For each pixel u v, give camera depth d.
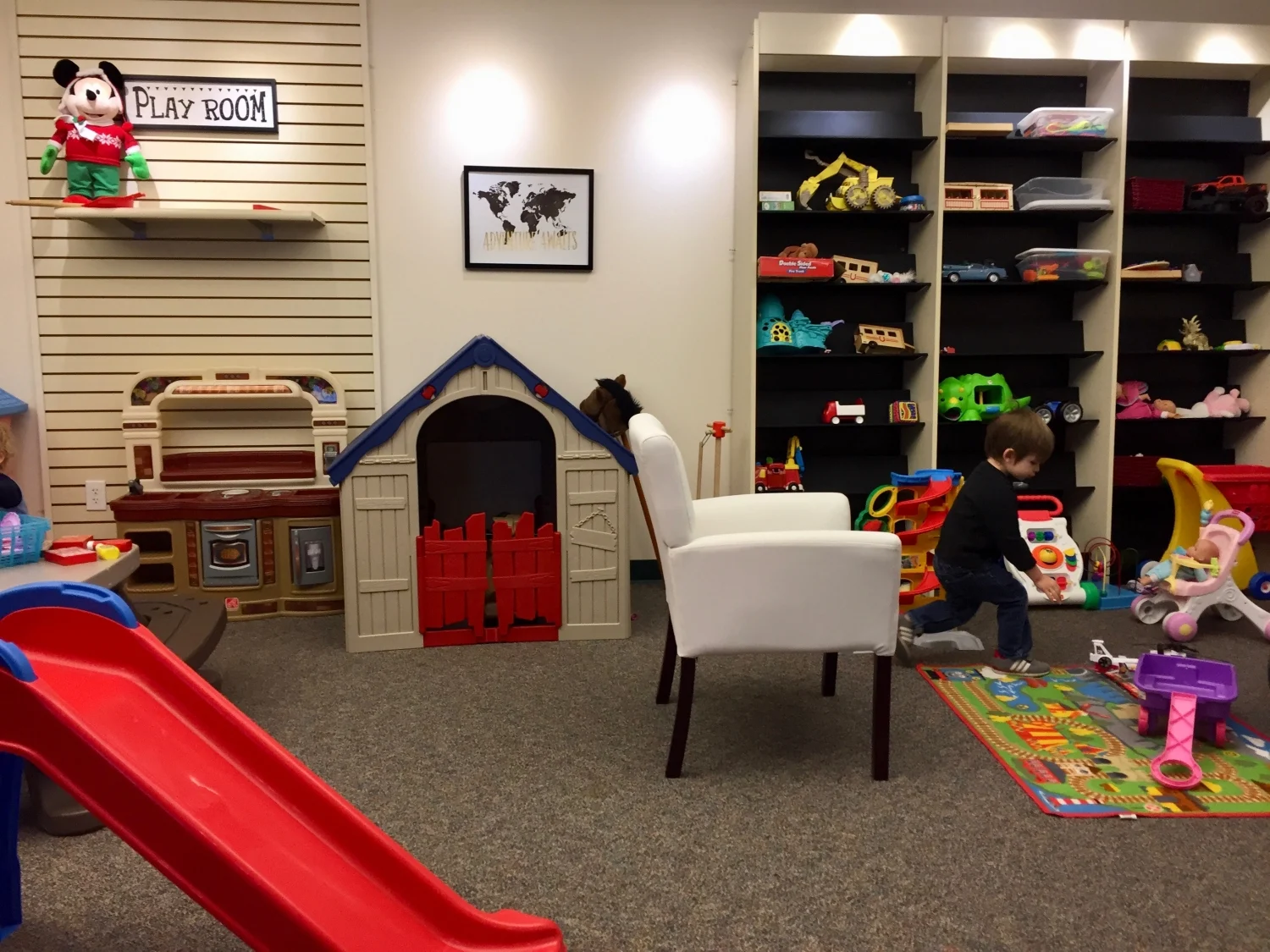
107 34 3.26
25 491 3.42
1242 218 3.66
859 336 3.51
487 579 2.88
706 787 1.91
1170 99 3.74
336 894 1.21
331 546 3.22
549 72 3.48
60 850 1.68
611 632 2.96
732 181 3.61
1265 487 3.25
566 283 3.58
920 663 2.71
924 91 3.51
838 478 3.68
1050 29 3.38
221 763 1.31
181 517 3.12
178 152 3.33
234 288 3.40
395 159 3.44
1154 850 1.66
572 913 1.47
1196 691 2.08
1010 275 3.71
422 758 2.05
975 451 3.80
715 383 3.70
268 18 3.31
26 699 1.09
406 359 3.53
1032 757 2.03
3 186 3.28
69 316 3.34
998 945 1.39
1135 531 3.91
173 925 1.45
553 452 3.36
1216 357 3.83
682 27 3.52
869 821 1.76
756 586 1.88
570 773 1.98
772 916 1.46
